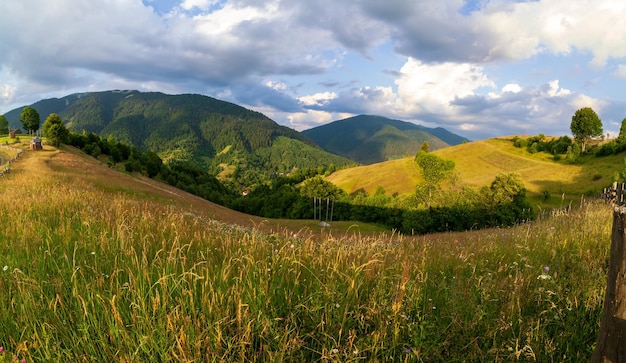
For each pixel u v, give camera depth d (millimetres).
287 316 3051
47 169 45000
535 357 2744
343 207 98125
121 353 2471
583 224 7488
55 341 2650
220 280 3342
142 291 3027
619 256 2102
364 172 157750
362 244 5176
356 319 3078
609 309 2168
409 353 2699
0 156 69625
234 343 2633
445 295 3676
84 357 2451
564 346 3051
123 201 11000
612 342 2139
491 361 2736
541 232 7277
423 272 4156
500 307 3461
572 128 117875
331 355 2559
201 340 2555
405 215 58781
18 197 10867
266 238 5906
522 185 52531
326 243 4965
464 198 56594
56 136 93062
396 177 138750
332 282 3576
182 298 3080
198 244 5227
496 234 8359
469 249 5965
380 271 4039
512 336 3061
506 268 4613
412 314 3219
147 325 2664
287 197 111000
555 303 3514
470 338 2959
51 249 4516
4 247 4703
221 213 46719
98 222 6695
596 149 110625
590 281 3924
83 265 3881
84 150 107750
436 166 82188
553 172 104688
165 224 6516
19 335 2775
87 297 3004
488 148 137375
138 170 100875
